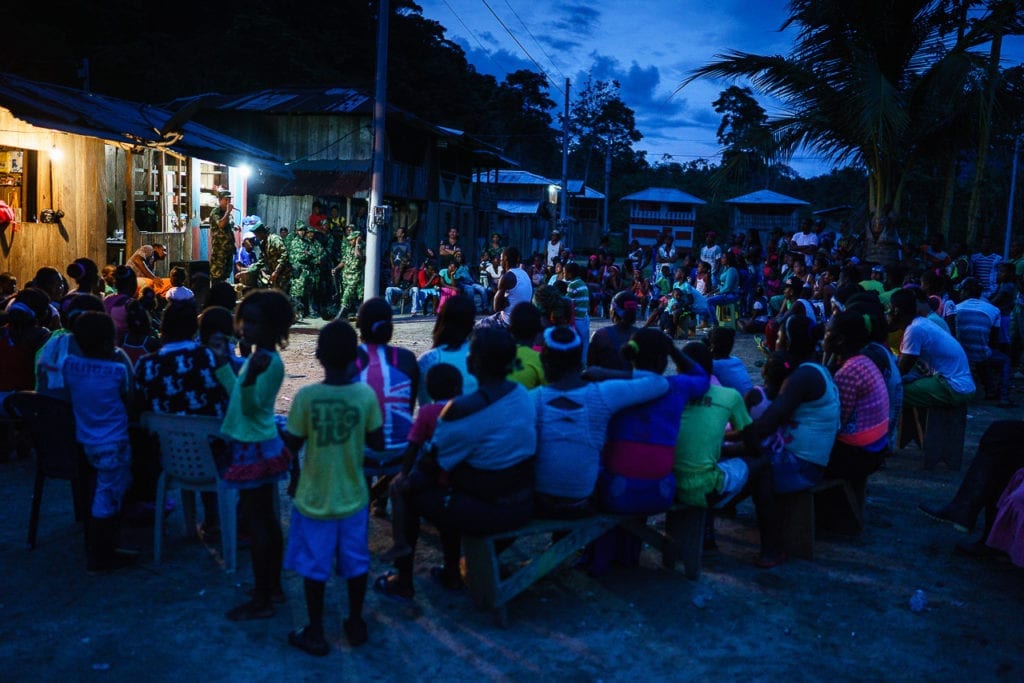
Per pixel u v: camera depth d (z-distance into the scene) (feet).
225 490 15.94
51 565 16.37
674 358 15.90
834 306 29.94
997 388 35.53
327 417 12.96
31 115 37.42
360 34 168.86
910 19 52.75
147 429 16.62
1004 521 17.10
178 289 24.75
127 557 16.47
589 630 14.49
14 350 21.84
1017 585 16.98
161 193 53.01
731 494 16.53
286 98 82.84
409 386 16.87
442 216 101.24
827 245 71.41
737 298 58.85
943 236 57.77
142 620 14.28
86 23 134.21
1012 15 49.62
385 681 12.71
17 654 13.07
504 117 286.46
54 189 41.81
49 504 19.75
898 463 25.75
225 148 52.44
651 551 18.22
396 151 86.94
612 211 241.96
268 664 13.03
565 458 14.69
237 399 13.84
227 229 50.31
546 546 18.11
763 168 59.88
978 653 14.17
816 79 54.19
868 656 13.98
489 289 70.18
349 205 78.28
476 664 13.28
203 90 131.85
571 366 14.88
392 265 65.77
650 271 75.46
